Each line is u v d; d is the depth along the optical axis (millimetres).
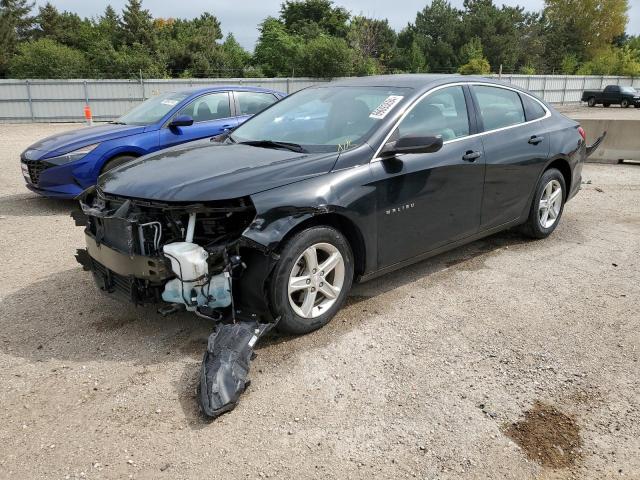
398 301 4227
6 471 2494
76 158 6992
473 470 2496
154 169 3734
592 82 44969
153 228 3324
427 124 4262
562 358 3424
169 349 3516
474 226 4723
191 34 51156
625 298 4301
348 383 3145
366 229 3785
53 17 59812
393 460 2553
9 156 13070
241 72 44281
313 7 55250
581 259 5180
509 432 2748
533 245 5582
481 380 3184
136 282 3385
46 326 3863
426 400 2994
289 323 3510
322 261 3703
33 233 6254
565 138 5578
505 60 60438
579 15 72625
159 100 8250
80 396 3041
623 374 3256
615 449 2637
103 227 3572
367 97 4379
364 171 3758
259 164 3600
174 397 3018
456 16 66188
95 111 29328
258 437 2703
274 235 3260
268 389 3082
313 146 3955
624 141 10773
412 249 4203
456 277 4715
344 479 2439
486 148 4664
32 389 3111
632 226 6344
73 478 2449
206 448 2629
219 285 3248
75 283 4656
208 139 4750
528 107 5371
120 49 44656
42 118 28578
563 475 2475
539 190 5391
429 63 59250
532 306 4152
